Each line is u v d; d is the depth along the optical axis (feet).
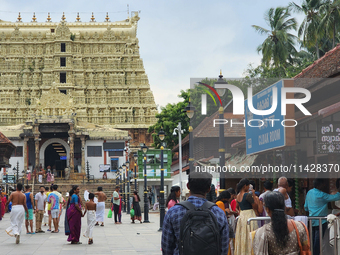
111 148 247.91
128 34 328.08
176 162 186.80
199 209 21.53
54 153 283.79
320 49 166.81
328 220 30.45
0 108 312.71
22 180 223.92
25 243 62.03
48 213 79.25
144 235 72.95
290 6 156.56
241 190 34.73
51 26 327.47
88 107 315.78
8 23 325.01
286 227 22.58
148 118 320.29
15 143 246.88
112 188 215.31
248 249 33.47
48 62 319.47
